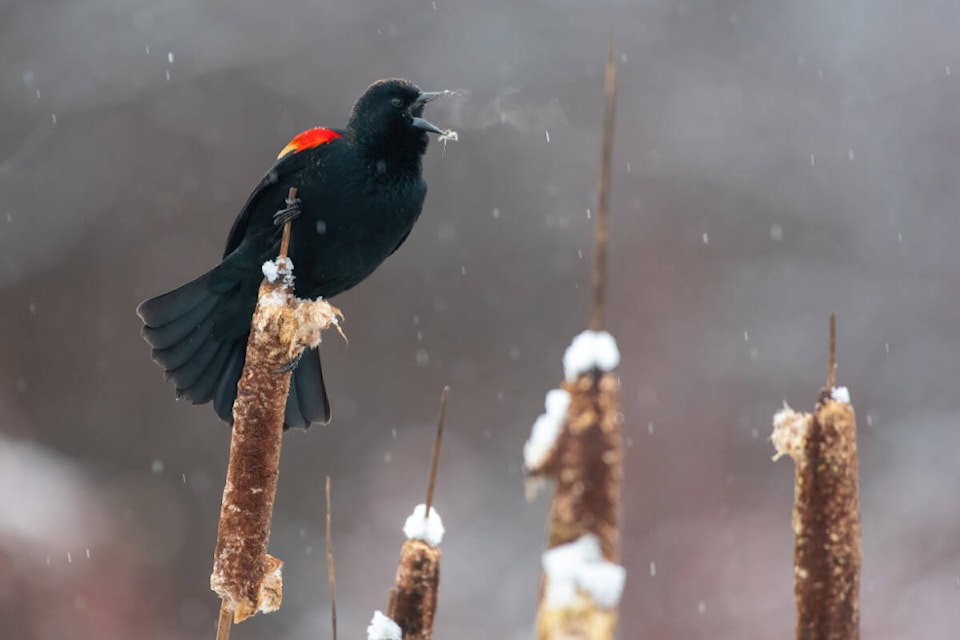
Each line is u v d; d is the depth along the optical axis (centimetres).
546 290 1922
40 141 1811
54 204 1792
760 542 1577
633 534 1612
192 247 1809
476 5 2030
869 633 1439
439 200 1947
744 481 1712
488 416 1852
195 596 1590
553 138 1992
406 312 1902
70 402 1728
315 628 1603
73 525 1504
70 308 1764
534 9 2052
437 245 1933
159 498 1680
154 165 1836
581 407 220
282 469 1803
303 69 1917
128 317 1772
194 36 1886
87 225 1795
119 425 1720
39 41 1847
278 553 1711
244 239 660
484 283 1923
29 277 1761
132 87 1852
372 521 1745
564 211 1958
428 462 1809
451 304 1908
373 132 661
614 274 1952
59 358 1744
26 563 1423
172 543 1628
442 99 1548
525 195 1959
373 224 668
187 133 1855
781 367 1877
